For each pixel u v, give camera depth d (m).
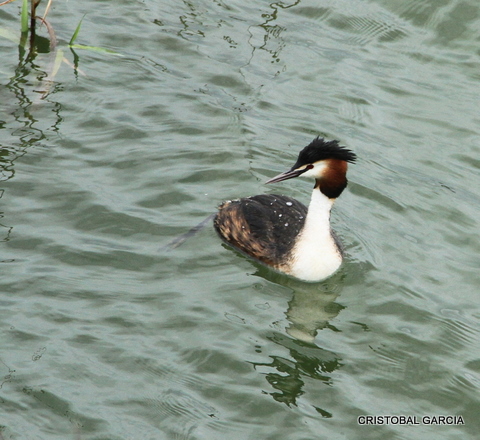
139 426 9.84
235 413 10.21
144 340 11.19
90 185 14.12
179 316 11.70
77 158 14.69
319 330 11.91
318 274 12.96
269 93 17.19
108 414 9.94
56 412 9.88
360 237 14.01
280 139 15.97
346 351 11.51
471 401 10.83
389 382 11.03
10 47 17.39
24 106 15.75
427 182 15.41
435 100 17.56
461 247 13.96
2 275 11.99
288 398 10.52
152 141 15.41
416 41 19.22
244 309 12.10
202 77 17.39
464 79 18.23
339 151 12.55
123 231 13.29
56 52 17.41
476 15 19.84
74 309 11.58
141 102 16.41
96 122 15.63
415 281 13.07
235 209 13.71
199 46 18.31
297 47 18.67
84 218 13.41
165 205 14.02
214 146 15.51
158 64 17.58
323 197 12.90
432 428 10.34
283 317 12.06
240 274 12.94
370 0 20.30
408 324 12.16
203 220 13.88
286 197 14.27
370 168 15.59
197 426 9.94
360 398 10.69
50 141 14.94
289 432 9.99
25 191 13.73
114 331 11.27
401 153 16.06
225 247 13.54
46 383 10.26
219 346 11.24
